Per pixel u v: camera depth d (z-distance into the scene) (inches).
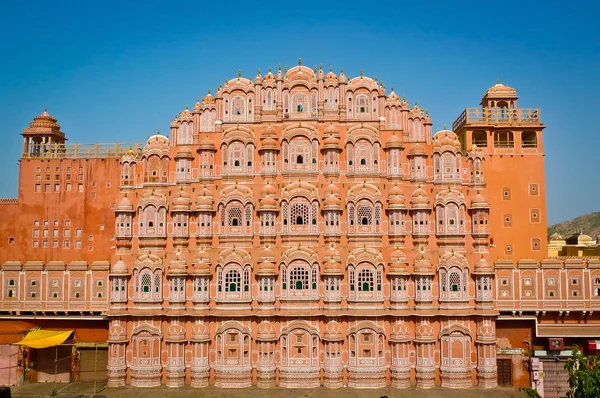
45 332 2285.9
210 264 2256.4
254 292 2228.1
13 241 2536.9
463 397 2059.5
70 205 2549.2
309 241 2255.2
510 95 2581.2
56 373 2331.4
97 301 2322.8
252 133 2351.1
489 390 2148.1
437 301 2226.9
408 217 2294.5
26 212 2551.7
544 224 2436.0
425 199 2281.0
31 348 2349.9
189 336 2231.8
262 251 2236.7
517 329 2279.8
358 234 2258.9
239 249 2251.5
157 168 2369.6
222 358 2203.5
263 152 2317.9
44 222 2544.3
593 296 2250.2
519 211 2440.9
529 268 2262.6
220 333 2213.3
